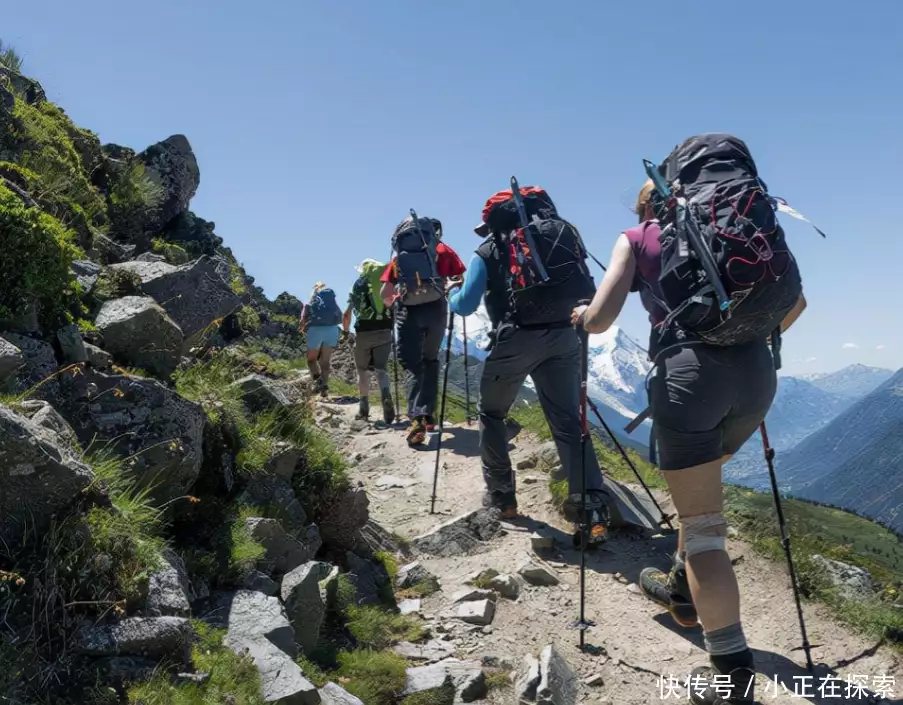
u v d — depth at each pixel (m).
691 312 3.44
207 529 4.37
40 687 2.68
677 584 4.38
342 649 4.22
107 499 3.27
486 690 4.01
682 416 3.57
